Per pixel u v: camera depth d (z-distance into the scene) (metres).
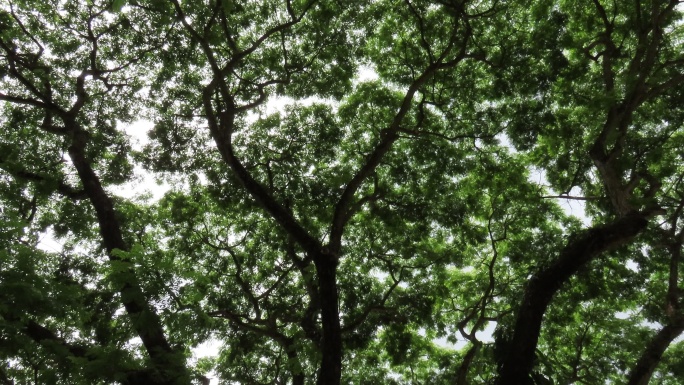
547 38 17.31
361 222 20.12
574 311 19.27
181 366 10.31
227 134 14.01
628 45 18.25
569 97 18.22
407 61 18.61
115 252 9.19
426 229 19.03
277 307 18.25
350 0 16.48
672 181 19.59
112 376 9.02
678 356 19.56
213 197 18.38
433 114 19.38
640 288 18.91
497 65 17.45
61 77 18.33
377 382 20.91
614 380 18.78
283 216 12.82
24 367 10.27
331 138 18.80
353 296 18.22
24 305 8.88
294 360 14.41
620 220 10.52
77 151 15.55
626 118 14.39
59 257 16.64
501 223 20.31
